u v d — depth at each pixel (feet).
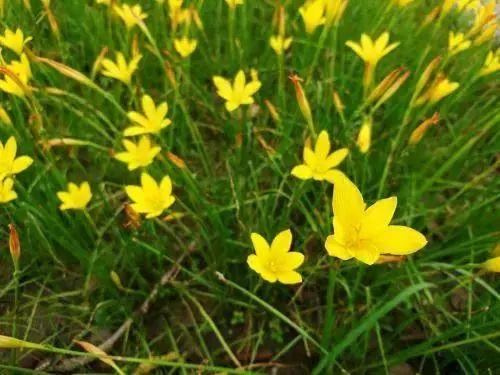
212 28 1.98
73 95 1.39
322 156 1.13
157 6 1.74
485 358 1.19
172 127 1.48
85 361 1.22
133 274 1.36
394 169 1.55
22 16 1.80
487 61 1.46
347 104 1.77
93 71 1.42
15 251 1.01
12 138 1.08
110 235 1.47
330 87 1.53
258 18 2.06
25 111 1.67
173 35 1.61
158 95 1.83
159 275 1.36
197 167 1.65
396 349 1.29
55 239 1.31
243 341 1.28
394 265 1.32
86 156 1.66
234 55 1.77
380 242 0.77
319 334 1.27
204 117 1.78
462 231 1.41
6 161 1.08
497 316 1.17
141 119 1.24
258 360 1.27
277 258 0.96
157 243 1.32
